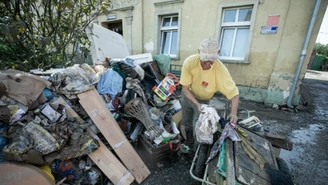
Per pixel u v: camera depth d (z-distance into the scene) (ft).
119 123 6.87
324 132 9.50
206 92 6.16
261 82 14.11
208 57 4.74
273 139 5.73
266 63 13.61
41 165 4.04
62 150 4.33
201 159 4.97
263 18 13.09
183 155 7.07
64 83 5.81
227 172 3.46
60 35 8.95
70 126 4.75
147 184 5.60
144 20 20.39
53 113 4.75
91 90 6.02
